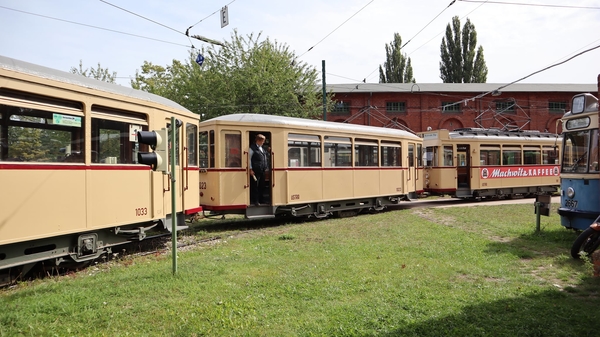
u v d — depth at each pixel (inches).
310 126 506.9
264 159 464.1
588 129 351.9
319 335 156.3
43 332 158.2
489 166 781.3
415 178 688.4
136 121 309.0
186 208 373.7
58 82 245.3
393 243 337.1
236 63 924.6
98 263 288.8
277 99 916.6
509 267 259.3
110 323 166.4
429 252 298.2
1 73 216.1
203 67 940.0
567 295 201.6
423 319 170.4
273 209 470.0
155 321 169.9
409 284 219.6
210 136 455.8
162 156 232.4
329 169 528.4
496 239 358.0
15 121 225.6
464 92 1275.8
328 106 1029.2
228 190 448.8
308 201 501.7
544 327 161.8
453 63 1694.1
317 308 185.3
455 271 248.7
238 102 924.0
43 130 239.8
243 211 459.8
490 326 163.3
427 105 1264.8
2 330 158.6
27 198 228.5
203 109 914.7
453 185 753.0
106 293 205.3
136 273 245.6
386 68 1705.2
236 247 332.2
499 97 1295.5
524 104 1305.4
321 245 333.7
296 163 493.0
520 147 826.8
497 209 581.9
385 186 613.0
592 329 158.1
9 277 236.2
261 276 237.0
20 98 227.9
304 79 986.7
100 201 274.2
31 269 263.6
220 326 164.7
